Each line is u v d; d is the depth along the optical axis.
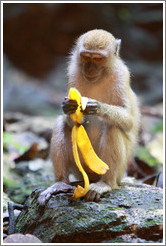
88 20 31.66
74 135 6.98
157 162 13.37
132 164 11.34
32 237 6.33
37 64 32.91
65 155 8.27
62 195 7.27
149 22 32.88
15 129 15.79
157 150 14.94
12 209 7.91
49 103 25.50
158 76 30.72
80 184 8.20
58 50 32.78
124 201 7.00
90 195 7.22
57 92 29.97
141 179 11.30
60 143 8.20
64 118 8.33
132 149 9.05
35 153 12.65
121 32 32.12
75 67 8.65
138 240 6.09
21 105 24.56
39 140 14.09
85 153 6.99
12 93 25.72
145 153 13.59
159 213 6.46
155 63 32.88
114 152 7.72
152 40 33.38
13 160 12.37
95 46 8.05
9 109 24.36
